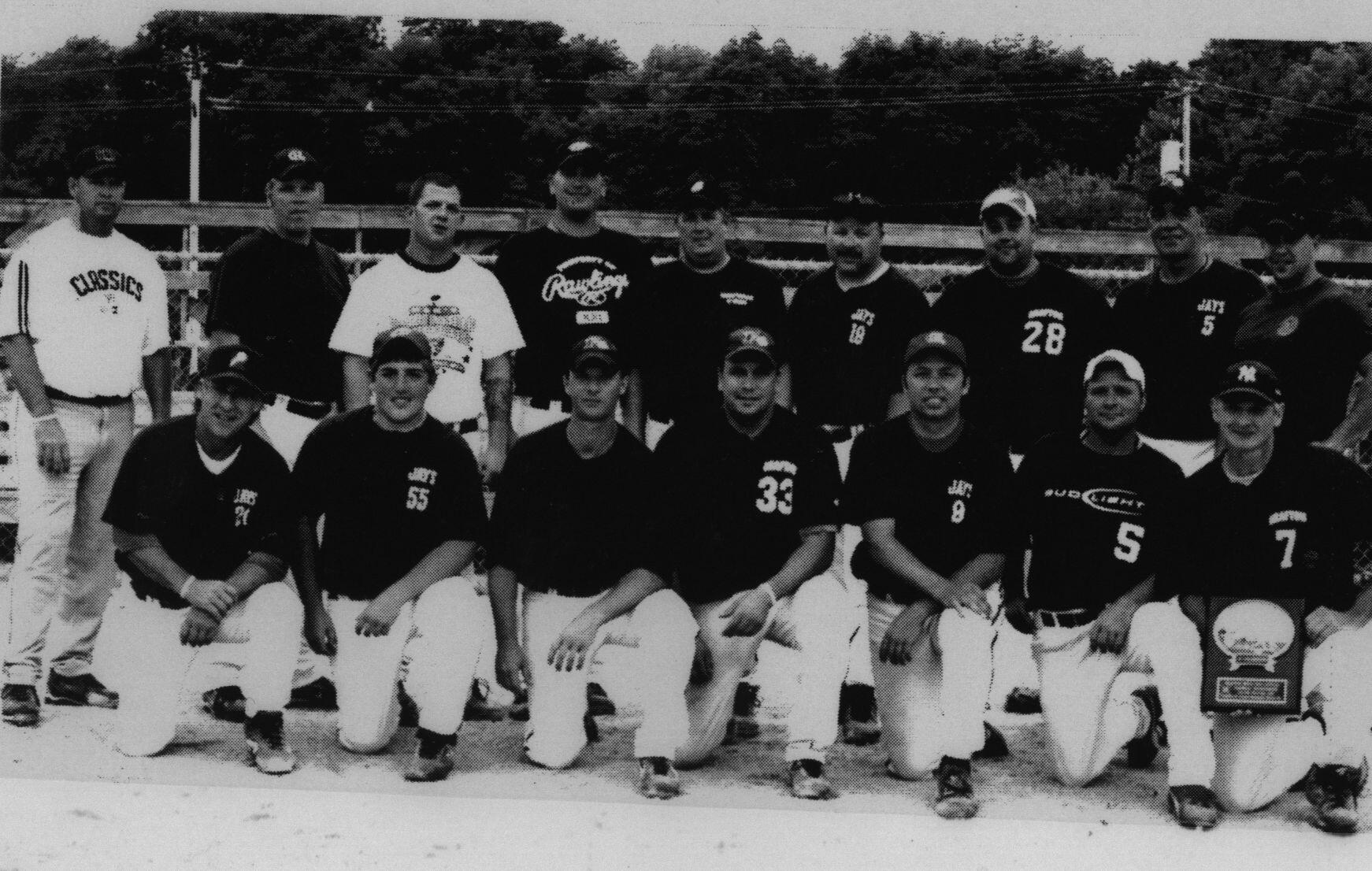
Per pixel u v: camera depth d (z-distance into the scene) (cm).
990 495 427
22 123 1520
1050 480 428
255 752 418
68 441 462
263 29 1641
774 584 413
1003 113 1087
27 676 449
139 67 1598
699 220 469
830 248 477
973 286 480
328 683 482
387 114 1488
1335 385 467
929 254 961
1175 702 406
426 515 421
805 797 407
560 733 426
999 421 477
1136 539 420
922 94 949
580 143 473
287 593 421
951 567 428
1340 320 465
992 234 473
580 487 421
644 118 859
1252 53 1483
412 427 425
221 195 1633
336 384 479
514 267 481
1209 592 415
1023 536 430
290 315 470
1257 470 418
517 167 1389
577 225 480
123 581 432
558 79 1378
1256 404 411
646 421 483
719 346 471
